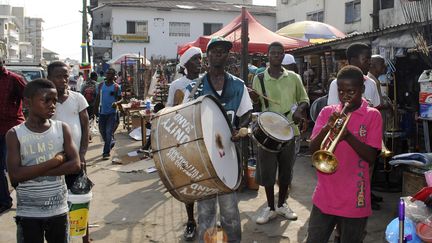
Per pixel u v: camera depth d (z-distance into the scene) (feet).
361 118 9.20
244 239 14.19
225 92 11.85
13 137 9.34
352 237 9.46
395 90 22.63
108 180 22.56
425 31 19.29
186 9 105.09
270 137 12.07
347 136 8.96
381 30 23.07
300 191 19.62
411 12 19.76
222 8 108.88
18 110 17.60
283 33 42.11
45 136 9.48
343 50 32.94
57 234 9.75
